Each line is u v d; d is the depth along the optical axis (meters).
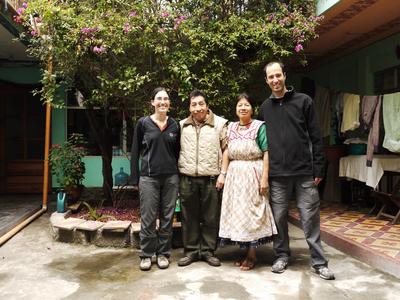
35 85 8.40
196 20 4.91
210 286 3.28
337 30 5.79
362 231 4.73
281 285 3.29
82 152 6.21
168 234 3.87
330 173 7.18
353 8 4.90
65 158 6.01
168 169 3.79
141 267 3.69
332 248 4.46
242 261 3.91
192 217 3.92
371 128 5.43
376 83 6.68
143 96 4.91
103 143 6.12
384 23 5.49
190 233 3.93
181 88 4.66
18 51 7.29
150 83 4.82
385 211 5.75
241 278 3.47
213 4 4.98
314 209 3.57
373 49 6.55
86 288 3.27
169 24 4.69
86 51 4.65
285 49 4.84
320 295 3.08
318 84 8.38
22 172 8.49
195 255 3.94
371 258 3.81
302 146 3.57
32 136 8.55
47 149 6.51
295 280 3.41
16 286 3.32
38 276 3.56
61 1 4.90
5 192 8.43
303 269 3.70
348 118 5.97
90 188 8.28
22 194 8.39
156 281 3.41
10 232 4.95
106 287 3.28
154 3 4.75
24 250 4.37
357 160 5.87
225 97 4.75
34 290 3.23
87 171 8.46
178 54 4.63
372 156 5.42
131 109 5.24
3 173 8.41
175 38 4.72
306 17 5.12
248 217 3.62
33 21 5.05
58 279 3.48
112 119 6.12
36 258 4.09
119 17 4.58
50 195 8.16
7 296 3.12
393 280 3.40
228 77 4.83
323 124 7.35
